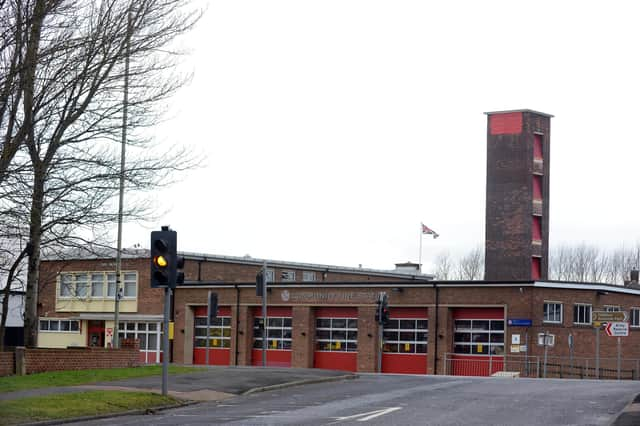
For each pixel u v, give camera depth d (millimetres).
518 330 49656
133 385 25781
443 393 25438
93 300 63406
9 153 26328
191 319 60188
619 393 25672
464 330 51719
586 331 51688
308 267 71375
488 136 63156
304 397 24656
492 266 62219
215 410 21703
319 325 56344
